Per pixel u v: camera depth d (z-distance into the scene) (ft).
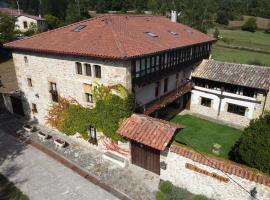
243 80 92.53
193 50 100.78
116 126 68.33
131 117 65.87
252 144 53.78
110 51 62.39
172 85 97.60
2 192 60.54
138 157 67.77
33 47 77.92
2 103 106.22
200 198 55.77
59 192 60.49
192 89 105.50
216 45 241.55
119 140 69.00
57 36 80.84
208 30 269.64
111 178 64.80
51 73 79.36
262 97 89.56
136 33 78.79
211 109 103.40
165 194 58.75
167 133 59.00
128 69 63.00
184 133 91.50
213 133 91.97
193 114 106.93
